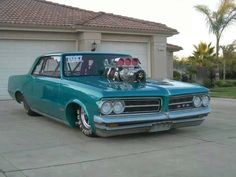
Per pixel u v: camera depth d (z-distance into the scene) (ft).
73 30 57.36
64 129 27.50
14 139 24.63
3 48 52.34
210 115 35.50
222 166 18.58
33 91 30.71
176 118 24.27
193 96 25.23
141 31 62.80
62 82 26.35
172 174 17.49
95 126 23.08
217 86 84.99
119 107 22.68
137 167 18.56
